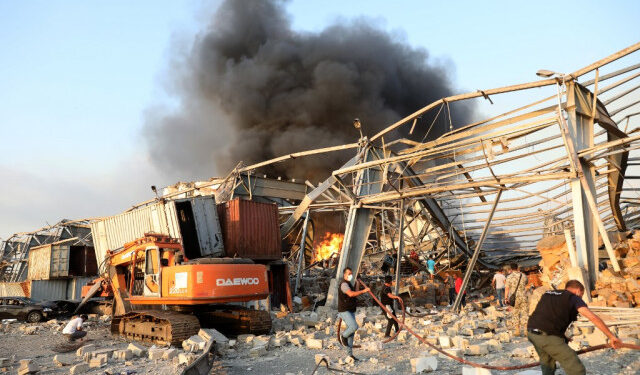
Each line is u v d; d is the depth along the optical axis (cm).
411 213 3206
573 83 1471
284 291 1933
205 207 1783
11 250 3853
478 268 2808
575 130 1450
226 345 1014
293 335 1182
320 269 2941
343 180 2059
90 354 927
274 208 1988
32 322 1831
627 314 966
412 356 862
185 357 838
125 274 1375
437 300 2147
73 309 1983
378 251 3303
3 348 1184
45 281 2853
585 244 1337
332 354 927
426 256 2892
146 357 952
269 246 1917
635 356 708
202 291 1062
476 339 1022
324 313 1694
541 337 482
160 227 1736
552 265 1734
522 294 1023
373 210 2044
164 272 1135
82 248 3030
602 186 2128
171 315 1110
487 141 1542
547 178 1431
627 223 2520
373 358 827
